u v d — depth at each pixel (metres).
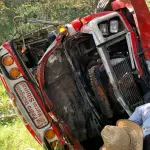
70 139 4.93
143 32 4.91
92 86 4.91
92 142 5.31
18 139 6.24
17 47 5.16
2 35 13.83
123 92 4.80
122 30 4.93
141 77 4.84
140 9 4.97
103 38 4.82
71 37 5.03
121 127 3.38
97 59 5.13
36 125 4.79
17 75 4.72
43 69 4.83
